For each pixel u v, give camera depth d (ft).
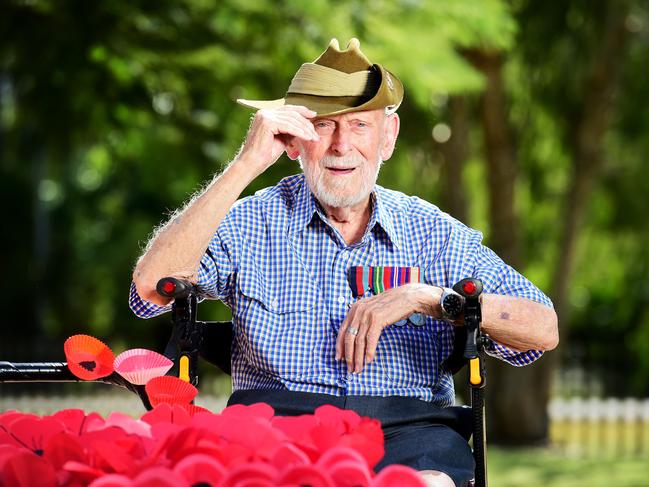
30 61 31.63
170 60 31.60
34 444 9.40
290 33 30.45
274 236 12.71
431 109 38.34
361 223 12.81
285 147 11.95
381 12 30.04
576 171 59.11
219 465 8.21
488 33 31.01
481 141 60.54
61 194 102.63
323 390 12.09
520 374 61.16
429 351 12.36
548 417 61.52
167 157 40.34
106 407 66.08
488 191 57.88
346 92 12.19
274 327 12.37
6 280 95.91
